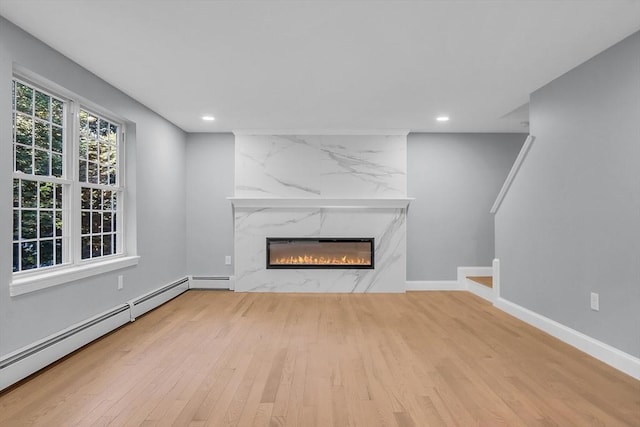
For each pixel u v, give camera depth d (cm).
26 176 269
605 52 283
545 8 226
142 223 425
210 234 567
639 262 255
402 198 539
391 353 304
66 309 299
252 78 343
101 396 229
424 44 274
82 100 327
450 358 292
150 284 446
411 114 464
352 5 222
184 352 305
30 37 260
